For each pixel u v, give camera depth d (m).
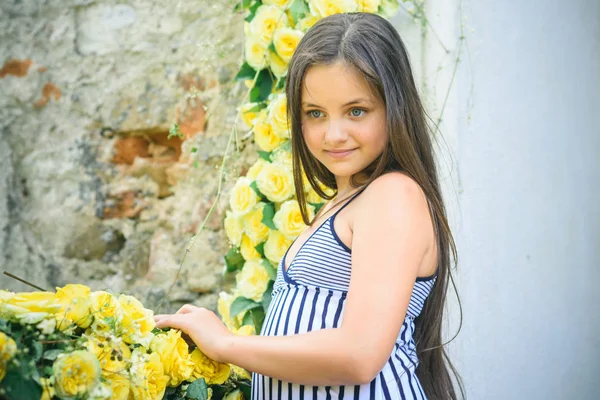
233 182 2.46
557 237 2.43
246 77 2.12
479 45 2.13
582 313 2.54
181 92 2.53
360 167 1.41
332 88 1.35
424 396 1.44
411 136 1.43
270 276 1.98
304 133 1.44
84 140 2.60
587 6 2.56
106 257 2.58
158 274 2.54
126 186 2.58
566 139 2.47
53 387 1.09
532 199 2.32
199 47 2.31
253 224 2.00
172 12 2.54
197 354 1.40
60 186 2.61
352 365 1.21
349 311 1.25
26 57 2.64
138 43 2.57
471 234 2.11
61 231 2.60
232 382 1.56
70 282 2.58
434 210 1.41
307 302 1.38
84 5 2.61
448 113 2.06
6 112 2.64
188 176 2.53
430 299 1.52
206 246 2.48
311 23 2.01
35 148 2.63
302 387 1.35
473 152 2.12
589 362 2.57
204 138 2.51
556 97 2.42
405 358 1.41
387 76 1.37
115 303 1.28
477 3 2.12
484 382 2.14
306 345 1.25
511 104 2.23
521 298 2.27
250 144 2.46
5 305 1.12
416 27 2.10
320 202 1.95
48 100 2.63
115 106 2.58
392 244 1.27
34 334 1.12
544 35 2.36
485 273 2.15
